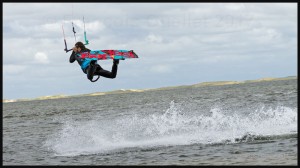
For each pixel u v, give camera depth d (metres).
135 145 51.81
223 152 42.66
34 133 82.38
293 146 42.47
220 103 145.50
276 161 36.53
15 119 146.38
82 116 133.88
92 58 39.91
